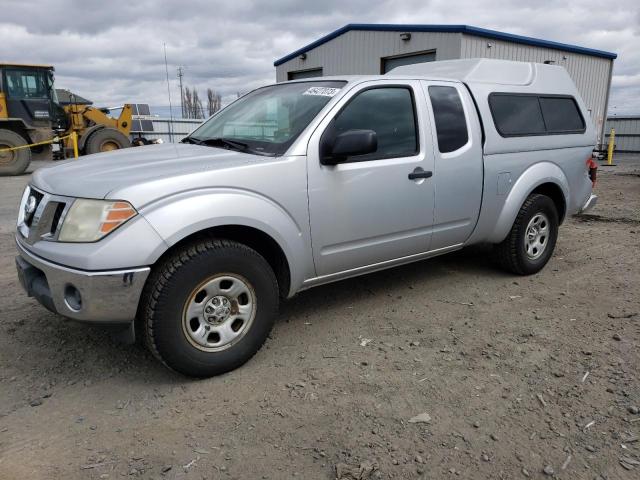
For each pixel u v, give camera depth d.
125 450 2.62
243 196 3.26
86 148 17.17
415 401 3.03
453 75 4.91
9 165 15.29
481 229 4.80
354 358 3.56
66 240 2.96
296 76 22.08
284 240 3.46
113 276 2.85
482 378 3.29
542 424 2.82
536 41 18.30
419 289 4.90
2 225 7.66
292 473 2.46
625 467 2.50
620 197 10.67
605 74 22.48
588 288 4.93
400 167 4.04
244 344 3.37
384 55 17.94
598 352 3.62
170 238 2.96
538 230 5.28
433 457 2.56
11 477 2.42
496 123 4.78
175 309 3.04
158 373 3.36
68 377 3.30
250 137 3.98
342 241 3.82
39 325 4.01
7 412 2.93
